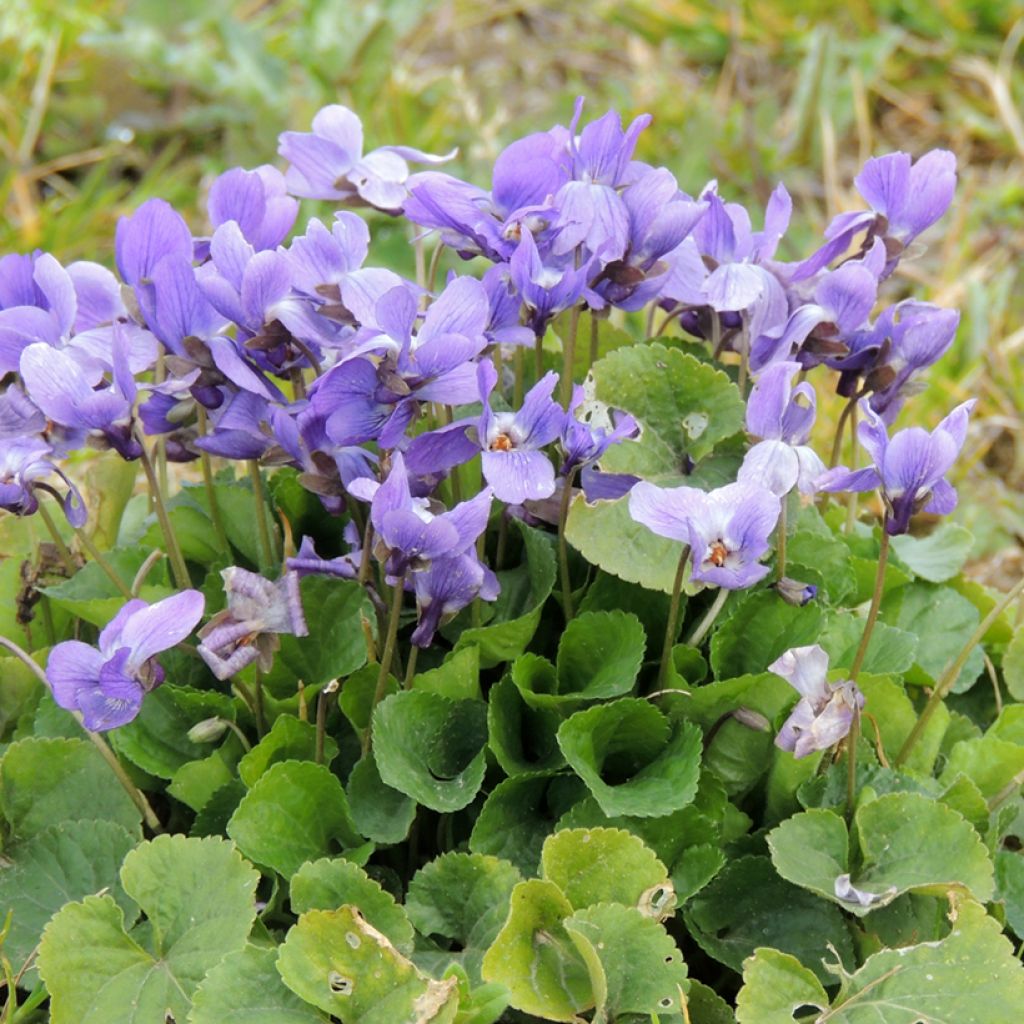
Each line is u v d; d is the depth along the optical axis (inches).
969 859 16.2
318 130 17.6
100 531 18.9
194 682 17.6
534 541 17.3
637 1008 15.8
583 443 16.2
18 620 18.0
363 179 17.6
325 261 16.3
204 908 16.0
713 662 17.1
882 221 17.4
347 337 16.3
